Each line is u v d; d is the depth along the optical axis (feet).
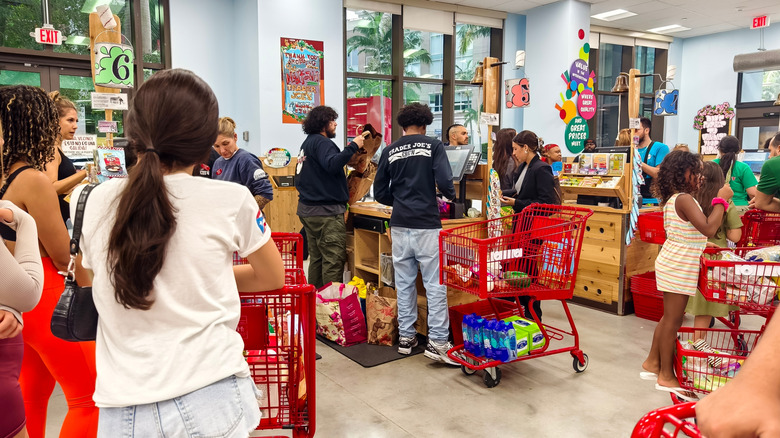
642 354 11.56
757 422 1.93
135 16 21.74
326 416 8.85
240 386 3.63
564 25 28.60
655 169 16.19
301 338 5.31
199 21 23.18
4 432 4.35
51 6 20.27
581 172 15.39
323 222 12.68
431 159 10.69
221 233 3.57
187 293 3.44
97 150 8.14
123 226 3.25
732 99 36.47
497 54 31.45
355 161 13.71
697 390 7.47
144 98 3.52
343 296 12.66
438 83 29.63
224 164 12.15
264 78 22.62
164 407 3.32
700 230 8.82
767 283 7.71
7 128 5.47
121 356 3.39
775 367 2.01
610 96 35.81
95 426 5.57
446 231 10.46
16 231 4.53
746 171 15.05
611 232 14.51
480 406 9.19
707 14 31.40
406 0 27.17
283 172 23.04
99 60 9.12
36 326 5.30
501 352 9.78
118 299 3.30
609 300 14.76
